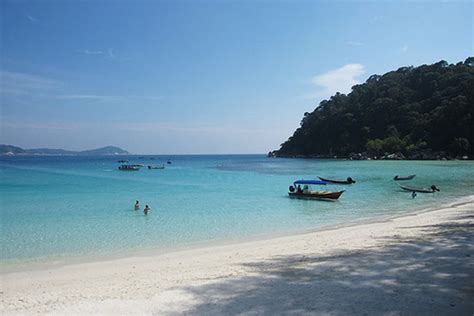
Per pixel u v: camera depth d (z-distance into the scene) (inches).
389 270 374.3
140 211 1045.8
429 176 2214.6
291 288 334.0
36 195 1424.7
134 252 593.6
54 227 813.2
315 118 6648.6
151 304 310.7
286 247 573.9
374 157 4977.9
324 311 272.8
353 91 6486.2
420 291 305.3
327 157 5974.4
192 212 1027.9
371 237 607.8
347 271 381.4
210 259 515.8
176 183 2004.2
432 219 793.6
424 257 423.8
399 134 5103.3
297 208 1098.7
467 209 936.3
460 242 501.4
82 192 1542.8
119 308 305.0
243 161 6186.0
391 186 1728.6
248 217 948.0
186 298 321.7
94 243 662.5
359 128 5703.7
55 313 301.1
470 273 352.2
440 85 5231.3
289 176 2503.7
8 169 3555.6
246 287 345.7
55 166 4298.7
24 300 346.3
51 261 537.6
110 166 4352.9
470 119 4338.1
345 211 1036.5
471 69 5295.3
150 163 5413.4
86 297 345.1
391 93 5600.4
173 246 638.5
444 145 4542.3
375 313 263.7
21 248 625.0
